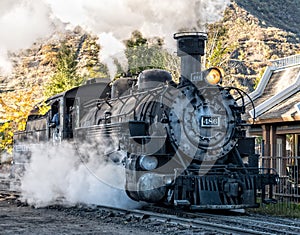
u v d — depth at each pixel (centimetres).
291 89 1764
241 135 1185
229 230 870
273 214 1193
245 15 7762
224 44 3378
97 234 865
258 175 1141
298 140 1836
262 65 6091
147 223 990
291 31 7875
